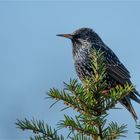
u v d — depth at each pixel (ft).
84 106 19.70
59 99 20.38
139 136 17.60
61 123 19.16
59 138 19.01
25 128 19.06
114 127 18.80
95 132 19.06
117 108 19.54
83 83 21.35
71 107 20.27
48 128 19.02
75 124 19.12
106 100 19.54
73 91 20.16
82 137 19.20
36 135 19.03
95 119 18.70
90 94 19.69
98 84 19.88
